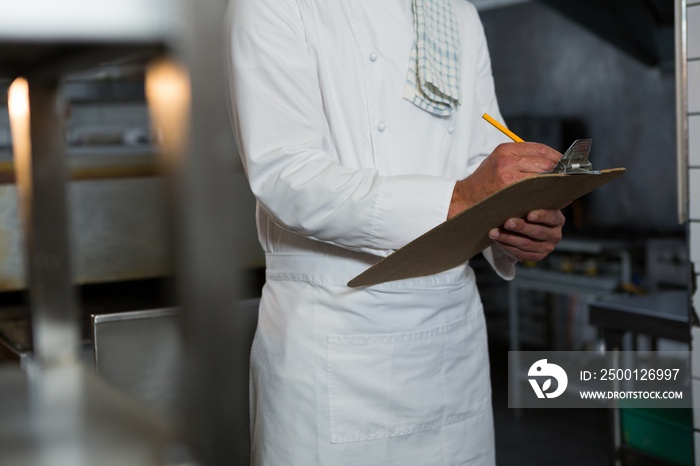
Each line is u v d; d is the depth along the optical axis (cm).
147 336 160
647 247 400
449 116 132
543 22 490
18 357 134
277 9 117
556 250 430
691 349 196
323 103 123
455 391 133
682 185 195
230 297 30
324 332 123
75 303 99
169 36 29
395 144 126
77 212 216
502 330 495
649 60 428
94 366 160
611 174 110
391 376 124
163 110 30
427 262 115
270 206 115
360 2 124
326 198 111
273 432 127
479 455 138
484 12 529
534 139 476
